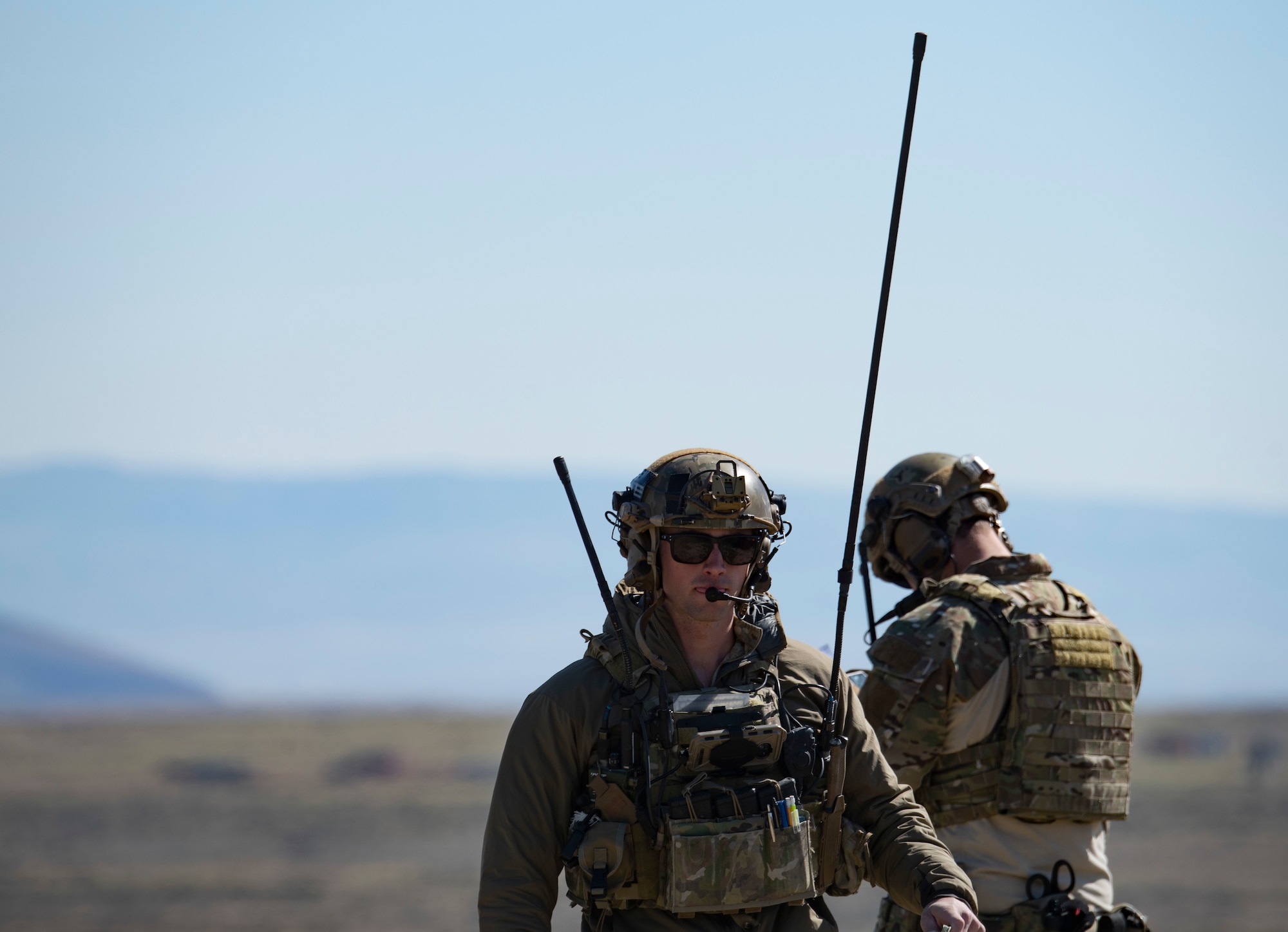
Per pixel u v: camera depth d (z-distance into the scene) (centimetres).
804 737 937
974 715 1154
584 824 928
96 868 9294
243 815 11981
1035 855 1150
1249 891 7831
